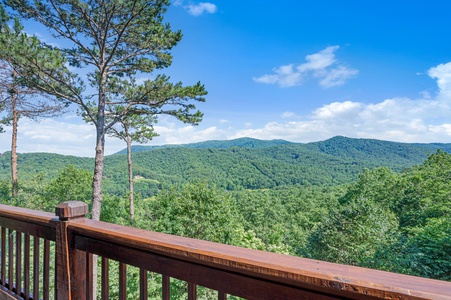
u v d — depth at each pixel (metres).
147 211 16.34
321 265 0.58
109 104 9.63
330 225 15.96
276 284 0.60
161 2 8.09
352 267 0.56
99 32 8.91
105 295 1.00
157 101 8.87
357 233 14.49
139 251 0.87
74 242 1.05
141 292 0.87
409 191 21.73
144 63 9.34
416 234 11.33
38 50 7.14
